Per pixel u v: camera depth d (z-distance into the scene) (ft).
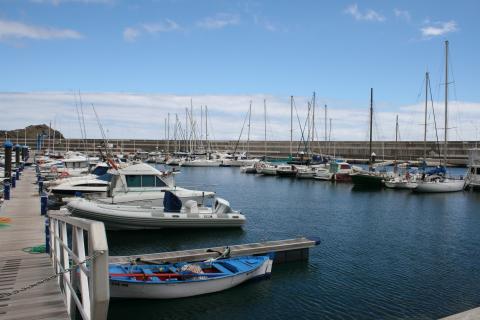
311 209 107.55
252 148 427.74
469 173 159.63
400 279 50.72
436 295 45.47
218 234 71.82
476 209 111.04
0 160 206.39
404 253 63.62
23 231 53.47
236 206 111.75
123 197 74.02
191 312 39.19
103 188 87.66
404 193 148.15
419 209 110.32
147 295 39.40
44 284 27.32
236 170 268.41
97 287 13.67
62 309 22.85
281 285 47.01
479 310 25.96
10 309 22.74
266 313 39.58
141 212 67.56
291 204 116.67
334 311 40.52
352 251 63.98
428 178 158.20
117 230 68.03
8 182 96.73
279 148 412.16
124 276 39.06
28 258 36.76
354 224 87.40
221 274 43.16
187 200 81.41
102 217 65.67
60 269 27.43
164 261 45.96
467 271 54.65
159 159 320.09
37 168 155.12
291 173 212.02
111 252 59.41
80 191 86.94
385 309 41.29
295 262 55.88
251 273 45.78
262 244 54.80
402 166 209.77
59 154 272.92
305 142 260.62
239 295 43.45
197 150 341.62
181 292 40.52
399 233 78.79
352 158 380.37
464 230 82.38
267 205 114.11
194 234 70.18
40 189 95.04
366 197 135.54
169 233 69.97
